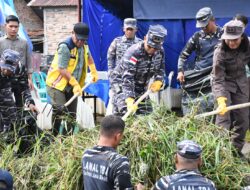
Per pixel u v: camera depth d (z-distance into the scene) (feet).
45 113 25.88
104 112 34.22
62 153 17.72
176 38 34.12
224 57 21.77
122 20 35.35
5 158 18.80
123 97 22.04
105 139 13.84
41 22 100.12
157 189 12.91
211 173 16.56
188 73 26.68
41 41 89.76
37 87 32.09
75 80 25.04
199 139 17.08
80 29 24.93
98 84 32.76
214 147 16.92
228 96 22.08
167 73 34.24
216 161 16.48
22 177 17.98
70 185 16.44
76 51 25.46
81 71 26.25
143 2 34.04
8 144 20.85
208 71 26.17
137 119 18.12
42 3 86.17
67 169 16.61
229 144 17.52
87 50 26.43
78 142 17.83
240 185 16.61
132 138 16.75
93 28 34.86
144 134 16.80
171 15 33.68
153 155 16.46
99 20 34.94
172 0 33.55
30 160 18.45
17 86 22.68
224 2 32.63
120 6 35.17
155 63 21.94
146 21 34.55
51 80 25.35
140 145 16.63
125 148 16.80
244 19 25.91
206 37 26.48
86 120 26.07
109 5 34.88
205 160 16.53
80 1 35.19
